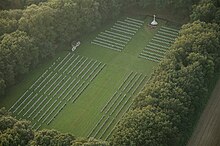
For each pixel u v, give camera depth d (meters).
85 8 182.75
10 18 175.62
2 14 175.50
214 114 156.12
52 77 171.50
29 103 162.12
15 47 163.50
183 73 151.12
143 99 146.38
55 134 136.00
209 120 154.25
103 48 183.25
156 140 133.50
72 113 158.25
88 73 172.75
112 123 154.38
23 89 167.12
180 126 141.12
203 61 155.12
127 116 140.88
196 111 150.50
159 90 146.62
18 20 174.00
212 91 163.38
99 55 180.25
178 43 162.25
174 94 145.25
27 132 137.62
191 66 152.88
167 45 182.75
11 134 135.00
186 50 160.25
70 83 169.00
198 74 151.88
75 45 182.88
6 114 147.12
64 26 179.00
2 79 159.12
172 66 154.75
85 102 161.75
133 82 168.38
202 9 176.12
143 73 171.88
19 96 164.62
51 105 161.12
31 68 172.88
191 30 166.88
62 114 158.00
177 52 158.62
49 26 175.12
